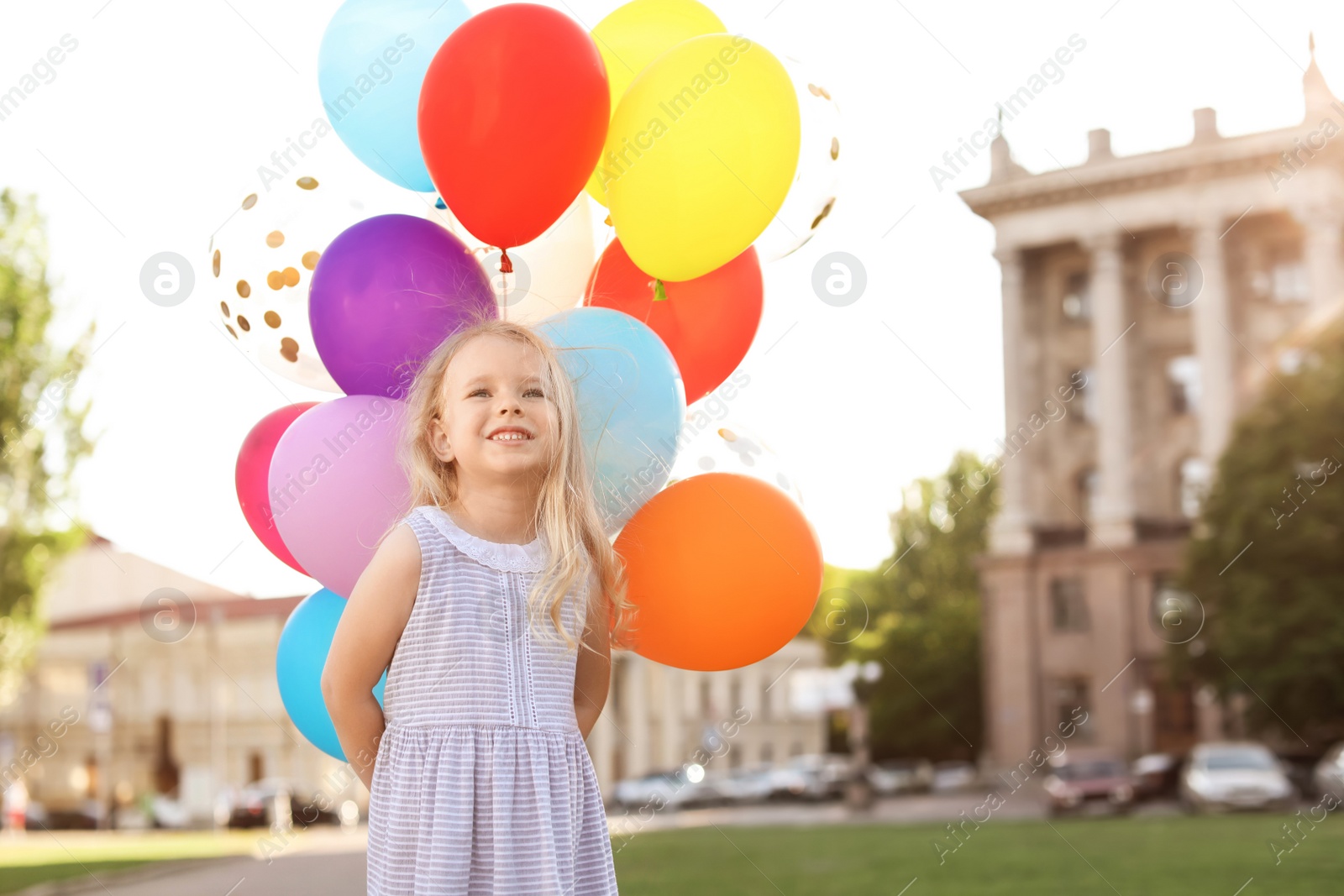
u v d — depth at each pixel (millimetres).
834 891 7188
